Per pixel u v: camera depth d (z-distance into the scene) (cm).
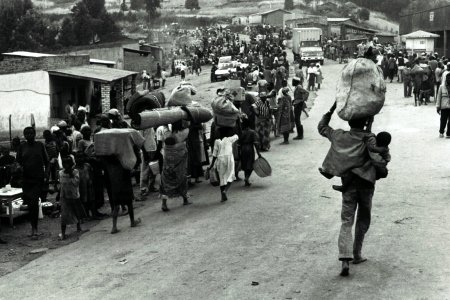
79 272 877
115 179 1099
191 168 1480
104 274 855
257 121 1828
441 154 1597
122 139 1088
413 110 2631
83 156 1226
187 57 8262
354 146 768
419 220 995
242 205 1209
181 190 1249
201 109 1421
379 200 1151
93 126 2941
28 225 1235
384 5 13212
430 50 5369
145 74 5041
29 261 981
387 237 915
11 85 3041
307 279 766
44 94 3045
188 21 12888
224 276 800
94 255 965
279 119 1964
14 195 1221
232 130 1291
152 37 10481
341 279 756
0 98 3039
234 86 1580
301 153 1784
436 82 2884
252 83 3731
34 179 1129
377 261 812
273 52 6012
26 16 7356
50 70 3045
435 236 902
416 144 1784
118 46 5400
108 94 3016
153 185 1465
